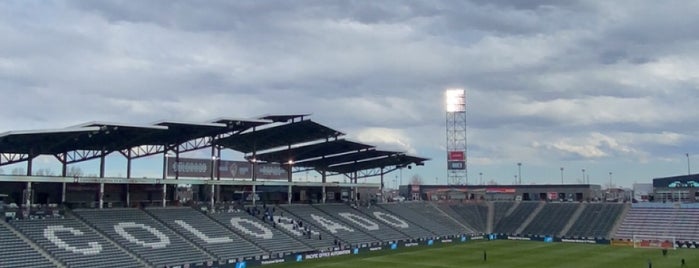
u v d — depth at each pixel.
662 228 120.81
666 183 149.25
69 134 66.62
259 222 97.94
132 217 83.38
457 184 173.75
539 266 83.69
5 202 80.62
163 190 91.31
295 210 110.31
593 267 83.00
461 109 161.12
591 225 128.38
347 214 118.19
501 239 127.38
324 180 120.88
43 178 73.62
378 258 91.19
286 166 107.62
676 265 84.69
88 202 86.69
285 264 82.56
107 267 68.69
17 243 66.88
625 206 132.88
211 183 91.75
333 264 83.81
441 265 84.25
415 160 121.44
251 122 80.50
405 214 131.88
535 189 160.62
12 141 66.75
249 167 100.06
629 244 114.00
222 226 91.31
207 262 76.06
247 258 79.69
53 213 75.88
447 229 129.88
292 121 88.94
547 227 132.38
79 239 72.50
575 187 157.38
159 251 76.50
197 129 79.31
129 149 82.75
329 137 98.19
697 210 124.06
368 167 126.81
